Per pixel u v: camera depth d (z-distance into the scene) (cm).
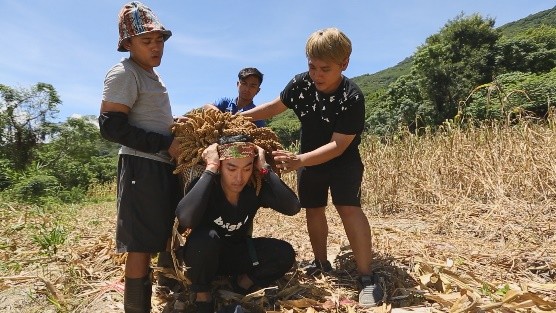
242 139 263
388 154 702
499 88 621
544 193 500
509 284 299
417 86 3678
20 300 314
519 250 369
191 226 253
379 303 277
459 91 3447
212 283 305
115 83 252
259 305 272
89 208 1120
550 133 579
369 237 305
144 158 260
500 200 507
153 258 360
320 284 314
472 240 432
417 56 3691
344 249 372
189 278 262
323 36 281
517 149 566
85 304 297
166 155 272
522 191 534
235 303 264
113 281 329
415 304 279
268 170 271
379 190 642
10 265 387
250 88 474
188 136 270
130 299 263
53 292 304
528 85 2275
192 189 253
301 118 327
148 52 263
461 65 3606
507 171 566
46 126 3644
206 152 261
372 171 674
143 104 265
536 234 417
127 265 263
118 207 262
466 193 589
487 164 582
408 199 645
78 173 3559
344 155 315
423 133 776
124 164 261
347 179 310
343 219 311
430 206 602
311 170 323
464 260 353
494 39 3903
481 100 1470
